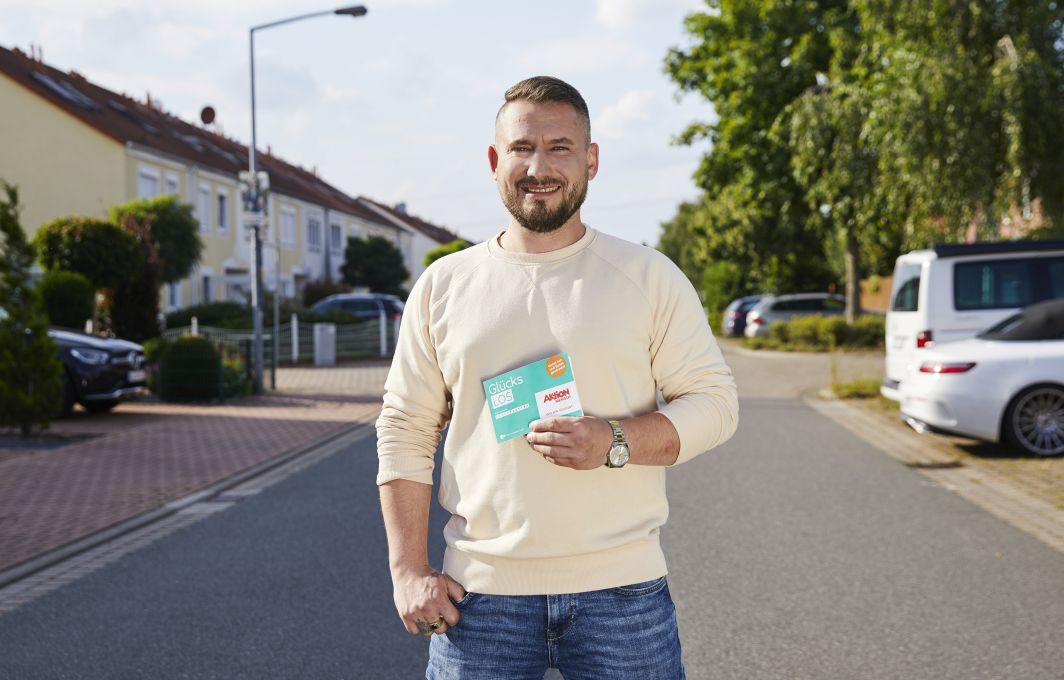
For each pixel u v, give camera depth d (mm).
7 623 4766
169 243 26578
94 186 29984
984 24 15492
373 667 4086
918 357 9805
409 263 67562
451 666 2107
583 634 2053
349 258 49375
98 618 4816
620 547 2043
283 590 5223
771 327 27234
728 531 6422
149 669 4102
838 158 20406
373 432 12125
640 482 2076
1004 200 15008
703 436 2051
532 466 2025
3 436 11680
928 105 15023
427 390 2184
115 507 7609
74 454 10320
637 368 2076
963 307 11453
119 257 20609
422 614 2037
